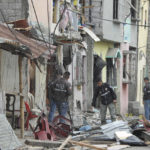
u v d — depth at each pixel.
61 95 27.94
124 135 21.69
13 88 25.34
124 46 50.31
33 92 30.05
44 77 31.31
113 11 46.91
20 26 26.89
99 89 31.56
